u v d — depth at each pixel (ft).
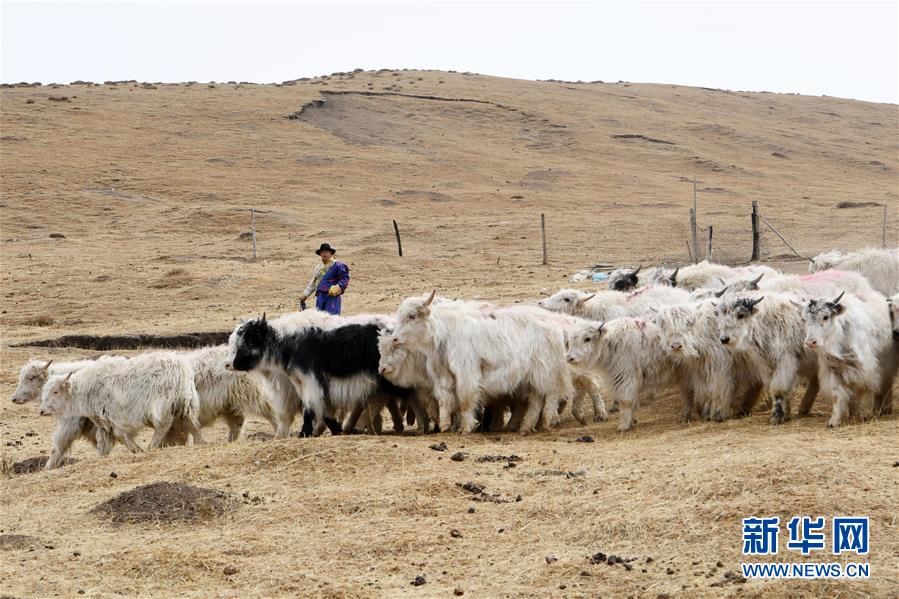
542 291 88.63
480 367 41.78
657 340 41.27
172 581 25.73
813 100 407.64
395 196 209.05
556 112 324.60
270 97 309.83
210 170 228.63
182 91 322.55
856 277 45.29
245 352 42.91
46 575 26.27
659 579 23.89
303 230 165.07
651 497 28.86
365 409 44.88
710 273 54.39
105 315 93.09
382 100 322.75
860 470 28.27
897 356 39.22
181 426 45.19
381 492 31.45
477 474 33.55
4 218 179.01
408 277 108.37
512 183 232.53
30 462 45.21
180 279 108.88
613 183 232.73
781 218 159.43
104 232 168.96
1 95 292.81
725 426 38.88
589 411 49.11
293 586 25.03
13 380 65.10
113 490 34.81
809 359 38.34
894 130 352.49
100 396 44.24
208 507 31.01
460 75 396.37
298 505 30.89
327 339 42.96
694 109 357.00
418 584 24.94
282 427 44.91
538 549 26.63
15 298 105.29
